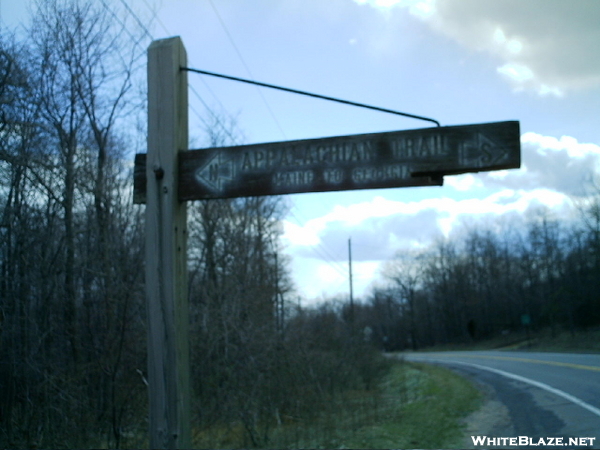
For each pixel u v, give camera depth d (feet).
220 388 36.17
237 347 39.17
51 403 27.63
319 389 46.55
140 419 29.37
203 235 63.31
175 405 12.17
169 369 12.31
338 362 60.44
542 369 72.79
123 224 39.58
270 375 41.57
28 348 28.48
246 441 34.32
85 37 40.40
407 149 12.57
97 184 37.96
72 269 33.58
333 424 38.75
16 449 25.85
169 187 13.08
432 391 61.57
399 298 269.85
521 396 48.47
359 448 31.58
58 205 33.88
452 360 117.29
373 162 12.69
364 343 77.36
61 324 31.86
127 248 37.27
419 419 41.14
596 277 143.43
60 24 38.91
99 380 31.01
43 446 26.43
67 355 32.40
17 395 28.12
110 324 31.32
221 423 35.55
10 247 29.14
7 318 27.45
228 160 13.24
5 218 29.01
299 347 50.29
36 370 26.78
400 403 52.49
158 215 13.02
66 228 34.06
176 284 12.76
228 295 43.73
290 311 55.67
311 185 12.89
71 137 38.40
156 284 12.71
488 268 219.20
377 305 267.18
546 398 45.37
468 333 221.25
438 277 248.52
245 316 45.06
